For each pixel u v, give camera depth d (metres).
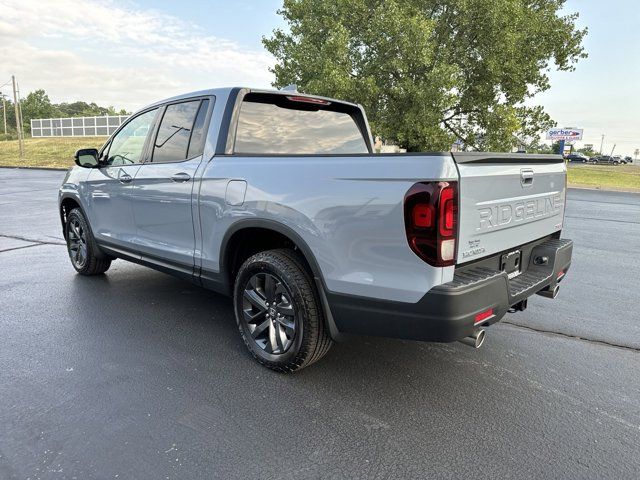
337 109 4.38
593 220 11.61
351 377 3.15
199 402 2.79
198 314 4.27
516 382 3.14
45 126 53.75
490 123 20.16
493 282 2.57
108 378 3.05
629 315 4.51
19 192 15.32
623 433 2.58
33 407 2.69
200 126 3.70
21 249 6.92
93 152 4.63
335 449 2.38
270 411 2.71
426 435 2.52
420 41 17.36
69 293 4.81
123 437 2.43
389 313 2.56
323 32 20.75
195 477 2.15
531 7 21.56
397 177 2.45
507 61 19.14
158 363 3.29
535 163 3.23
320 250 2.76
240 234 3.31
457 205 2.40
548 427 2.62
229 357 3.41
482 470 2.25
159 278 5.41
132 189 4.22
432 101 17.91
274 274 3.05
